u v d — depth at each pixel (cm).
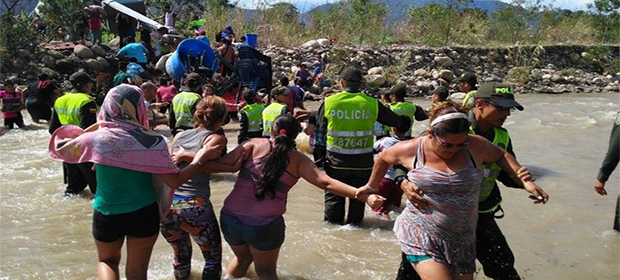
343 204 674
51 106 1348
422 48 2409
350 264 556
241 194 464
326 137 666
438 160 391
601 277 530
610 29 3106
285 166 459
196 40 1424
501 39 2797
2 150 1054
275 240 461
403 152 407
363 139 651
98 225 416
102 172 413
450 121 373
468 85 734
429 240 389
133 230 415
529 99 2023
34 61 1811
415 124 1398
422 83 2106
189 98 820
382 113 662
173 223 475
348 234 644
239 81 1406
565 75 2453
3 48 1789
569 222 685
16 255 567
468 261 392
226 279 500
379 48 2377
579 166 976
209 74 1438
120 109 409
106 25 2344
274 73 2091
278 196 462
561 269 548
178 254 493
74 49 1892
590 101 1961
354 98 649
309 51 2261
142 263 429
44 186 818
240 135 943
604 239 629
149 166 407
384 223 686
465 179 385
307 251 588
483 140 409
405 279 424
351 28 2588
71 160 423
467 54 2466
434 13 2698
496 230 450
